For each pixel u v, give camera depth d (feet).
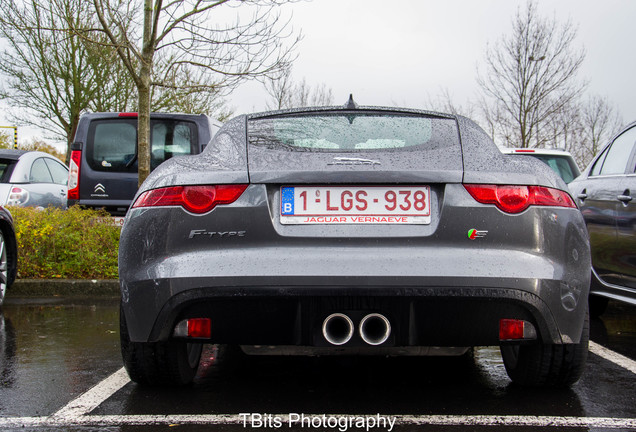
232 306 8.74
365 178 8.89
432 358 13.07
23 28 25.04
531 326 8.98
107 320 17.30
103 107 70.95
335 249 8.70
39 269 22.27
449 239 8.79
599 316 18.75
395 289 8.46
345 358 13.05
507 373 11.30
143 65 24.21
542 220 9.00
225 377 11.57
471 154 9.38
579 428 8.93
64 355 13.30
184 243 8.95
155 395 10.45
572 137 75.66
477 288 8.52
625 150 17.19
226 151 9.64
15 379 11.46
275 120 10.48
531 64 64.49
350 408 9.78
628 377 11.69
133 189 27.02
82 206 27.04
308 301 8.64
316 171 8.89
